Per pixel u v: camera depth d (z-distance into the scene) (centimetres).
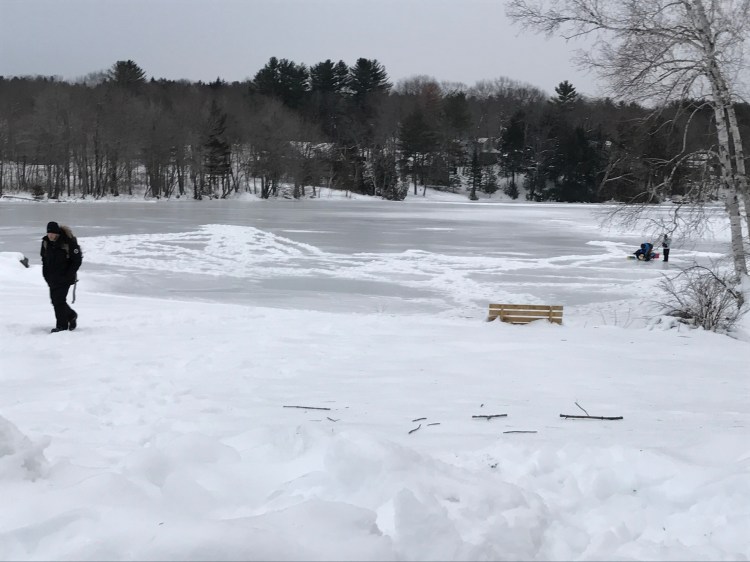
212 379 819
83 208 6956
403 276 2580
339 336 1199
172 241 3609
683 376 959
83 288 2159
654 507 384
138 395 712
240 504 328
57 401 674
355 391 779
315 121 14038
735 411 739
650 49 1791
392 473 355
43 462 362
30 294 1675
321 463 376
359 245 3647
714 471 407
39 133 9094
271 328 1260
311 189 11744
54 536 268
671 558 322
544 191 12400
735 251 1847
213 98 12150
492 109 15800
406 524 293
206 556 246
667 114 1858
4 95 10575
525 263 2992
